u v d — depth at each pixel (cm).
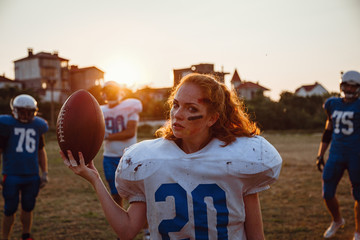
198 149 150
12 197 398
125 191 152
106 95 468
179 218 140
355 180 388
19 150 406
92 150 167
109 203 151
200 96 145
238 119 156
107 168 460
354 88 395
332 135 417
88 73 4081
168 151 146
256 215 149
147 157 145
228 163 139
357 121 392
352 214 479
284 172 800
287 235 404
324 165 428
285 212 490
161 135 170
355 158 390
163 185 142
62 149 164
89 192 634
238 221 144
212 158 141
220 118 151
